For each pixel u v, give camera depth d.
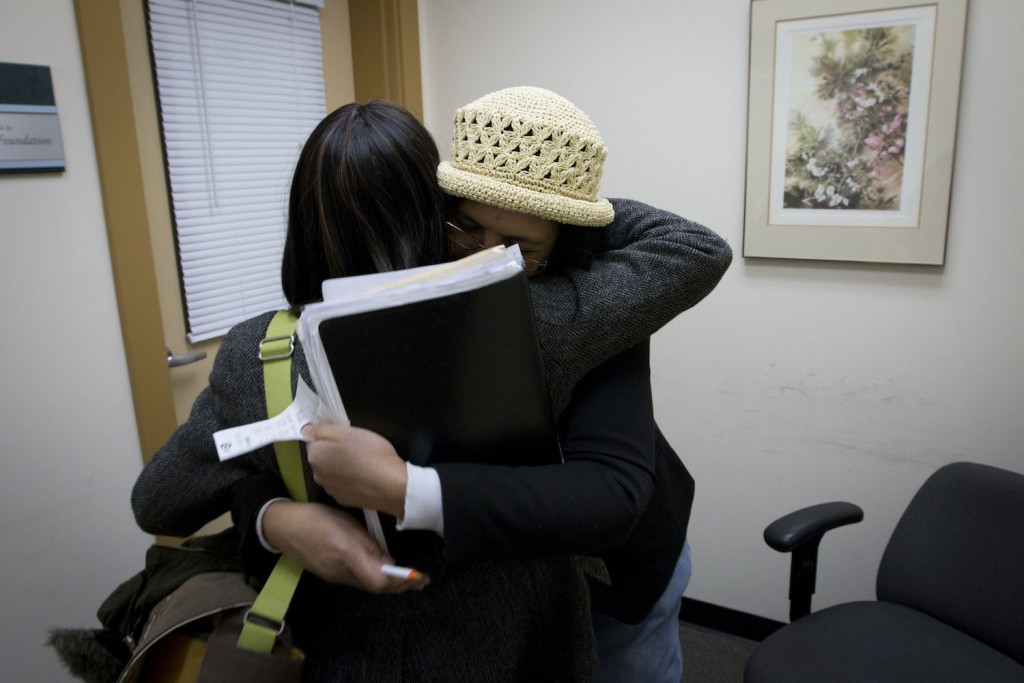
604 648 1.10
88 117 1.44
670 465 1.02
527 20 2.03
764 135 1.77
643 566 0.98
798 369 1.88
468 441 0.62
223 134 1.83
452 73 2.18
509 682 0.73
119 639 0.82
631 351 0.74
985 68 1.55
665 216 0.83
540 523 0.58
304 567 0.64
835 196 1.73
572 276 0.72
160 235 1.71
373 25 2.13
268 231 1.99
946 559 1.43
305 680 0.71
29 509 1.41
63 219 1.42
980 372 1.69
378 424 0.59
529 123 0.65
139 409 1.58
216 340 1.88
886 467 1.83
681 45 1.84
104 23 1.42
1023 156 1.55
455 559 0.57
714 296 1.94
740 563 2.06
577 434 0.68
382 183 0.65
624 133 1.96
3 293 1.33
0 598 1.38
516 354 0.60
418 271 0.60
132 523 1.61
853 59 1.65
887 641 1.40
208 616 0.72
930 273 1.69
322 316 0.53
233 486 0.70
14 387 1.37
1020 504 1.34
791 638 1.44
